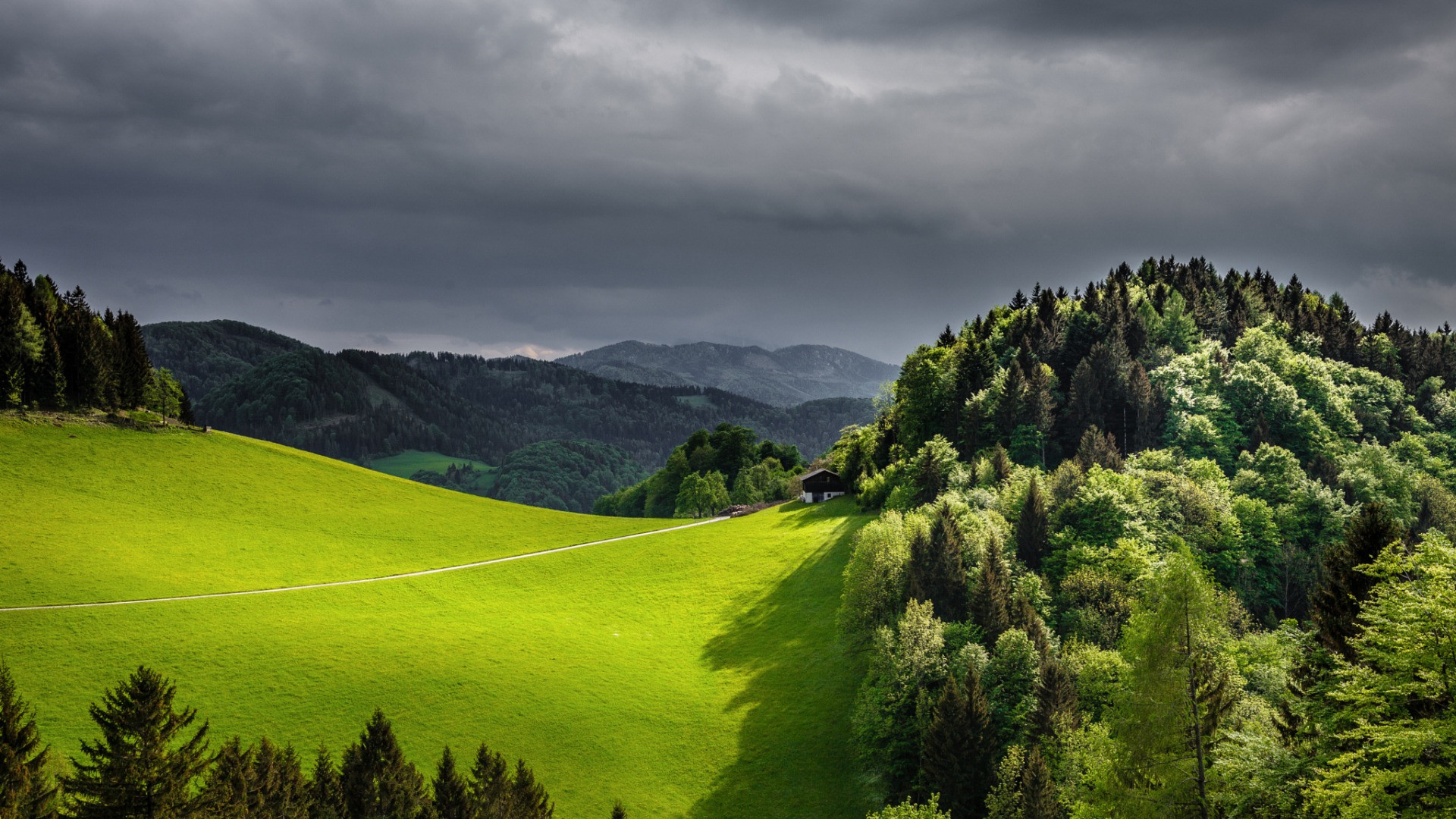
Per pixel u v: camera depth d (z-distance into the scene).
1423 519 132.50
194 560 106.69
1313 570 113.31
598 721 84.81
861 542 101.81
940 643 80.81
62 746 64.44
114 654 79.56
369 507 142.75
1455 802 30.91
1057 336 194.25
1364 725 35.22
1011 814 60.84
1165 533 109.31
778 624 109.19
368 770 62.31
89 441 129.75
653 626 111.88
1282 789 39.56
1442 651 33.50
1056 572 103.31
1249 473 131.25
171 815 47.47
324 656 87.19
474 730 79.62
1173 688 43.03
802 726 85.88
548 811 63.12
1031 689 75.44
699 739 84.94
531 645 99.50
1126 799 43.03
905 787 75.19
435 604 108.94
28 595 87.50
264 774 57.38
